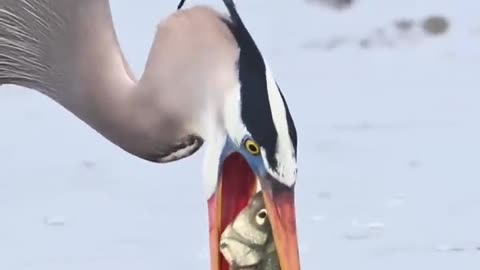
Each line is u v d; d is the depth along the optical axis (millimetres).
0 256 13078
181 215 14211
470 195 14664
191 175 15648
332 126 17891
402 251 12945
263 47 24766
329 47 24562
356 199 14555
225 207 8234
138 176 15680
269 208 8023
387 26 25531
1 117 18984
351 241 13242
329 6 27188
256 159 8016
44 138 17781
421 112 18656
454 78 21234
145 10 24500
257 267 8219
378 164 15914
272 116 7957
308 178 15336
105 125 8789
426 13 25938
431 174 15508
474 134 17312
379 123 17984
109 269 12703
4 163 16500
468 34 24703
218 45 8219
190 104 8383
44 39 8961
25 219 14195
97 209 14492
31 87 9125
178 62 8383
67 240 13492
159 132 8555
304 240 13289
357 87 20734
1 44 9078
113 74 8773
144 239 13438
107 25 8852
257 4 27969
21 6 8969
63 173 15922
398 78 21375
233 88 8102
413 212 14086
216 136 8195
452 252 12938
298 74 22094
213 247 8258
